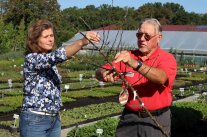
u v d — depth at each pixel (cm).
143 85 326
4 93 1263
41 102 325
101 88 1497
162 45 2959
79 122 905
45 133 330
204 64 2792
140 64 289
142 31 327
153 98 325
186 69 2317
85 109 1073
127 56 283
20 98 1154
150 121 327
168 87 326
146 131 327
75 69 2181
